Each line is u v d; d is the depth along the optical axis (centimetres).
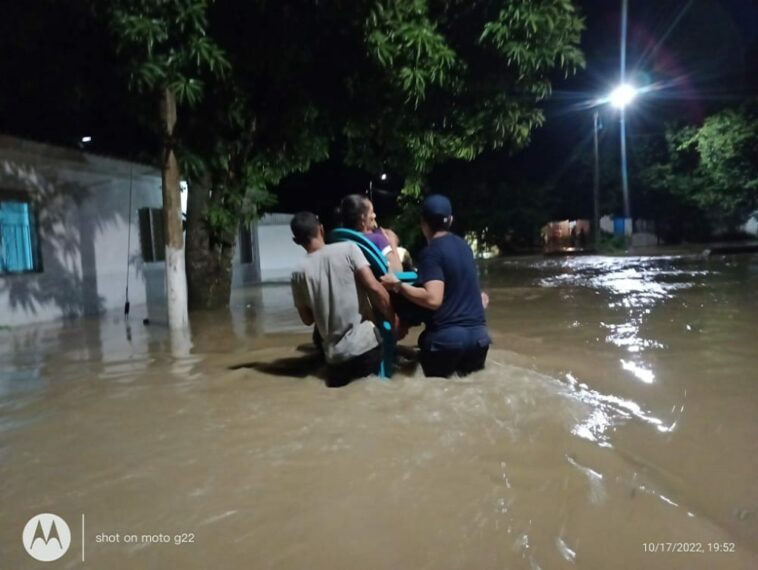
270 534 274
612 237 3127
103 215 1175
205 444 372
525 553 257
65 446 380
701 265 1806
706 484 315
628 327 736
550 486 311
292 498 303
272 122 1048
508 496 301
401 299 531
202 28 804
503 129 1054
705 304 928
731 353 585
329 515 287
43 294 1007
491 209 3002
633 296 1048
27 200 995
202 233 1058
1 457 366
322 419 406
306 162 1155
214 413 429
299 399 453
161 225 1399
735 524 280
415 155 1105
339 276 489
